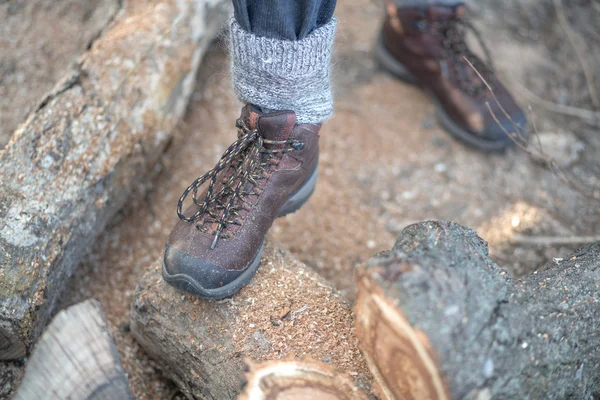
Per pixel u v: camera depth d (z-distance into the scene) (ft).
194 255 4.91
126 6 7.54
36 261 5.26
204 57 8.94
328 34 4.98
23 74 8.07
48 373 4.26
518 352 4.00
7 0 8.63
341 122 8.72
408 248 4.37
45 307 5.41
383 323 3.88
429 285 3.84
